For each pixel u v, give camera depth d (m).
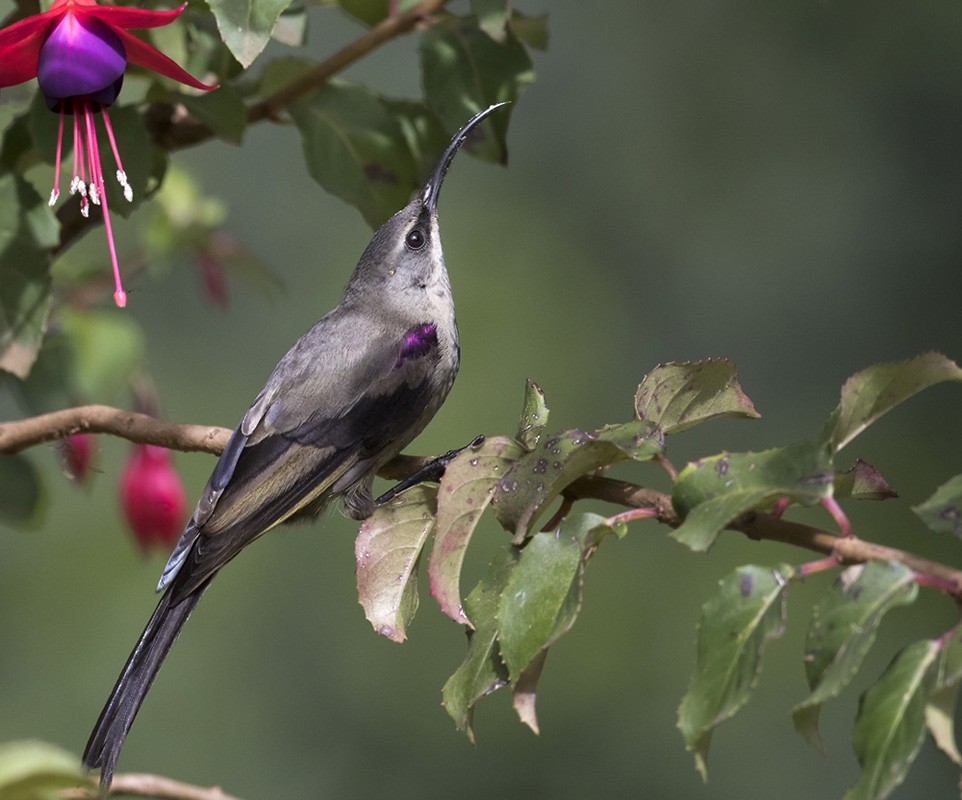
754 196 15.61
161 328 14.80
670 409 4.32
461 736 13.50
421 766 13.46
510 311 15.98
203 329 14.98
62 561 14.11
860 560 3.54
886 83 15.23
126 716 4.91
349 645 13.98
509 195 16.59
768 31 15.84
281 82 6.21
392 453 5.93
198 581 5.21
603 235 16.25
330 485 5.68
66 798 4.12
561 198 16.47
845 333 14.91
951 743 3.33
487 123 6.15
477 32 6.01
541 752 13.41
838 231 15.20
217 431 5.50
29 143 5.93
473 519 4.08
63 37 4.21
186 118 6.12
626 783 13.30
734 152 15.84
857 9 15.34
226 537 5.34
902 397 3.90
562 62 16.55
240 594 14.13
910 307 14.77
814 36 15.62
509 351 15.79
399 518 4.45
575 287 16.09
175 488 6.99
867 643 3.29
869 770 3.28
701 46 16.16
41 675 13.77
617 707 13.62
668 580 14.18
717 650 3.49
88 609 13.95
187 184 7.84
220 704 13.70
